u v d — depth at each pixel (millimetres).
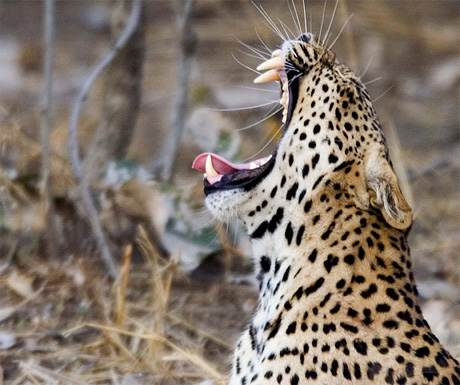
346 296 14992
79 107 23547
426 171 30406
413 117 39688
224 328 22109
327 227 15414
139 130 38156
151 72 43375
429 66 44906
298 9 44469
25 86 41438
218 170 16969
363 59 44219
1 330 21234
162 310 20500
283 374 14953
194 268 23859
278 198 15977
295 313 15258
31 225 24719
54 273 22828
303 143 15711
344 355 14570
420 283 25203
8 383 19188
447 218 29453
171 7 48562
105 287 23016
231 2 46562
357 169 15320
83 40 47312
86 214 24453
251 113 36031
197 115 27422
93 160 26984
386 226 15414
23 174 25031
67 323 21484
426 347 14570
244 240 24500
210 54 43812
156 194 24594
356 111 15617
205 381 18938
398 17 48125
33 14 50375
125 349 20047
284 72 16359
